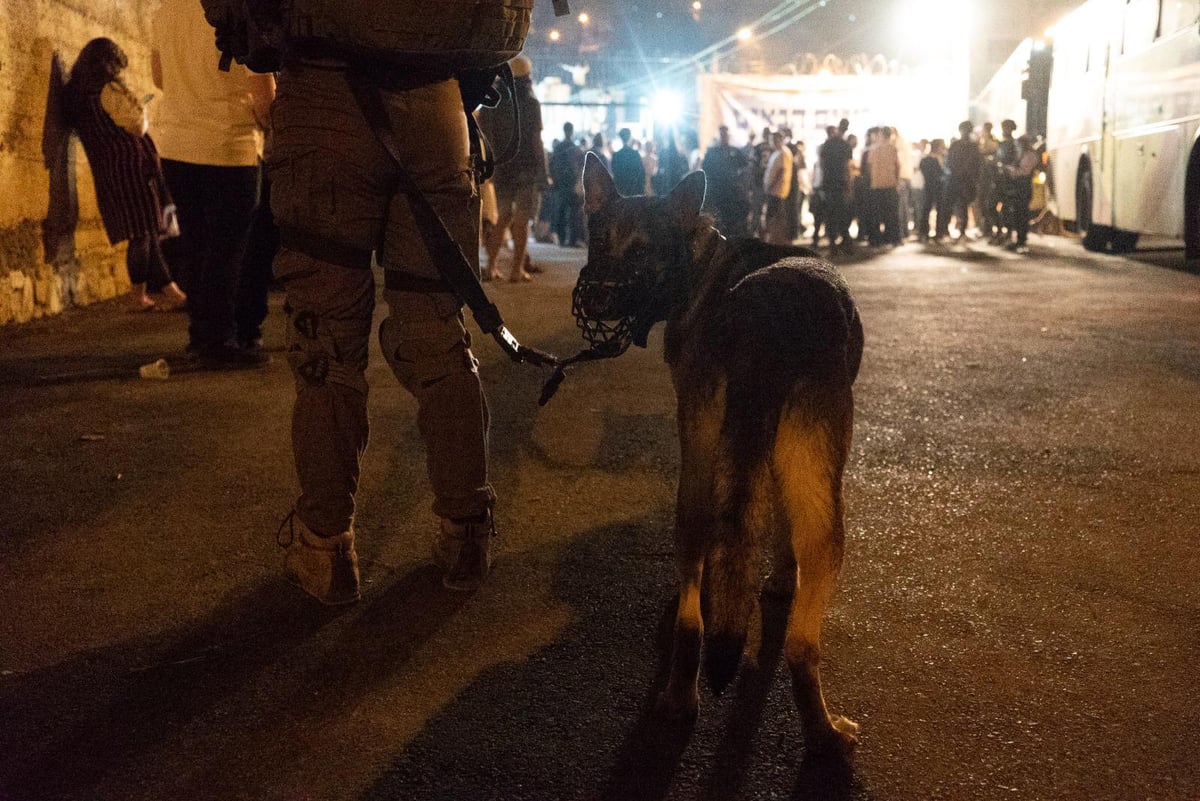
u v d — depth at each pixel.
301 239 3.04
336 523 3.19
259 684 2.78
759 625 3.17
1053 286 11.48
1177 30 11.95
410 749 2.47
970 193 19.05
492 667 2.86
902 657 2.91
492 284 11.66
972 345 7.62
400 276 3.16
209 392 5.95
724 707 2.67
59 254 8.88
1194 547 3.67
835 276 2.92
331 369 3.12
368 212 3.07
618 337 3.11
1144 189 13.23
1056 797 2.28
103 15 9.90
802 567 2.45
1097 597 3.27
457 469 3.28
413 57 2.95
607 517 3.99
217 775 2.38
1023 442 4.98
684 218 3.05
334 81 2.95
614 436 5.11
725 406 2.42
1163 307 9.49
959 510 4.05
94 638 3.03
